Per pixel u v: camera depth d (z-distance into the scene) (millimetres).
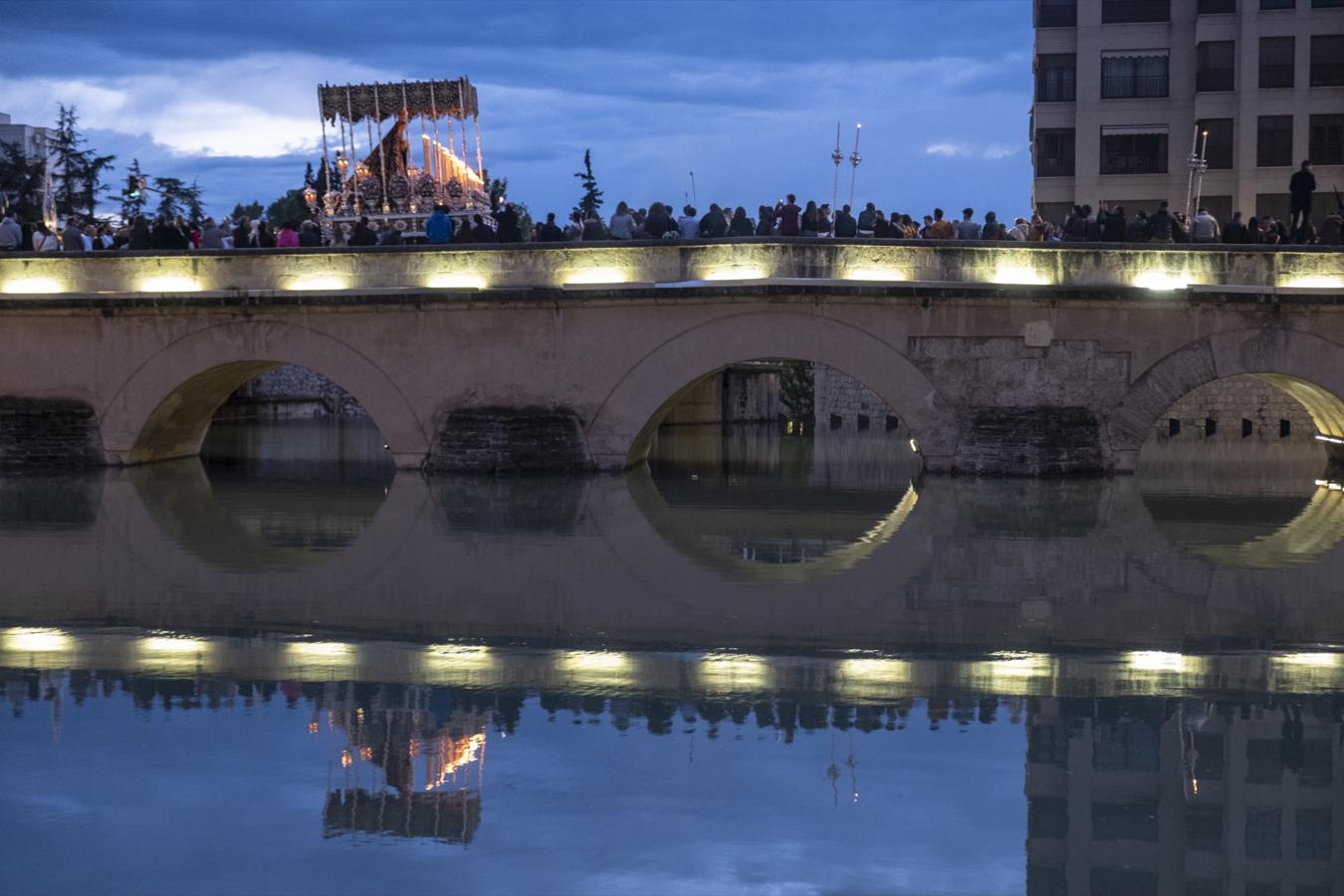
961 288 28844
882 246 29062
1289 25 50375
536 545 19953
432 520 22578
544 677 12539
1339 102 50250
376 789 9883
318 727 11148
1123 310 29109
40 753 10602
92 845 9008
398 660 13086
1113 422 29406
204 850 8914
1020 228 32281
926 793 9812
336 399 66188
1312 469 33312
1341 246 29078
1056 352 29172
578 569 17844
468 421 30031
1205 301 28828
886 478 31391
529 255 29891
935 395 29234
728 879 8523
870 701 11836
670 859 8789
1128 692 12086
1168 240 30672
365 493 26703
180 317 30875
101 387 31375
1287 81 50562
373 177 38062
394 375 30312
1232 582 17047
